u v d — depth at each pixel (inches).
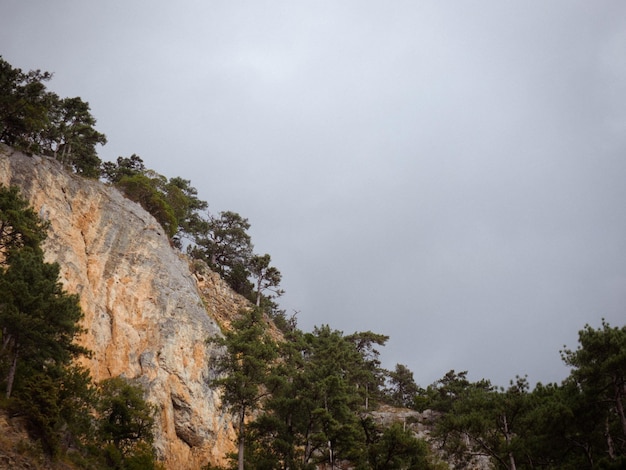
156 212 2984.7
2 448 1171.9
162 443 1951.3
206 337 2410.2
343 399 1782.7
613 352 1365.7
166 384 2133.4
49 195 2257.6
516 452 1466.5
